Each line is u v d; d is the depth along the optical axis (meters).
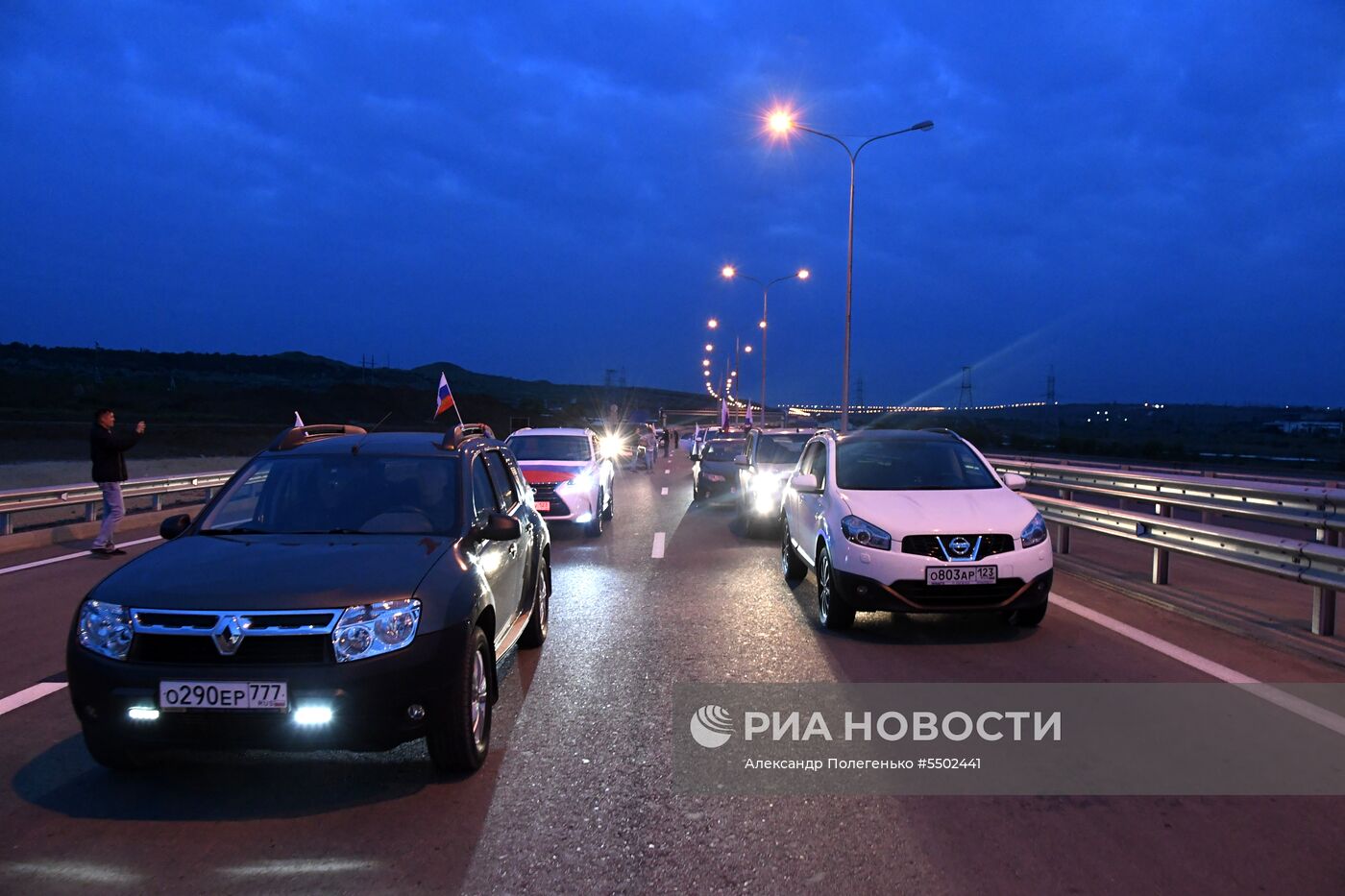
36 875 3.29
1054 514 10.47
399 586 4.07
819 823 3.74
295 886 3.22
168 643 3.81
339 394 97.12
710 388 120.56
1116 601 8.22
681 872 3.33
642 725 4.97
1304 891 3.17
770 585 9.34
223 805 3.91
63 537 12.69
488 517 5.41
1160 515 8.59
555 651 6.58
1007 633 7.06
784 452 14.59
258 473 5.39
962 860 3.42
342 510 5.15
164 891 3.19
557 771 4.31
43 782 4.15
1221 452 50.62
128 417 58.44
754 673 5.99
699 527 14.52
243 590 3.94
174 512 15.59
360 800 3.97
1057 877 3.29
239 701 3.71
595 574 10.01
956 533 6.78
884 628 7.30
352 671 3.77
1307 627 6.81
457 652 4.07
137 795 4.00
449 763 4.17
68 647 3.92
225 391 93.56
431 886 3.22
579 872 3.33
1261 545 6.88
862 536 6.91
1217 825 3.71
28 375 86.44
